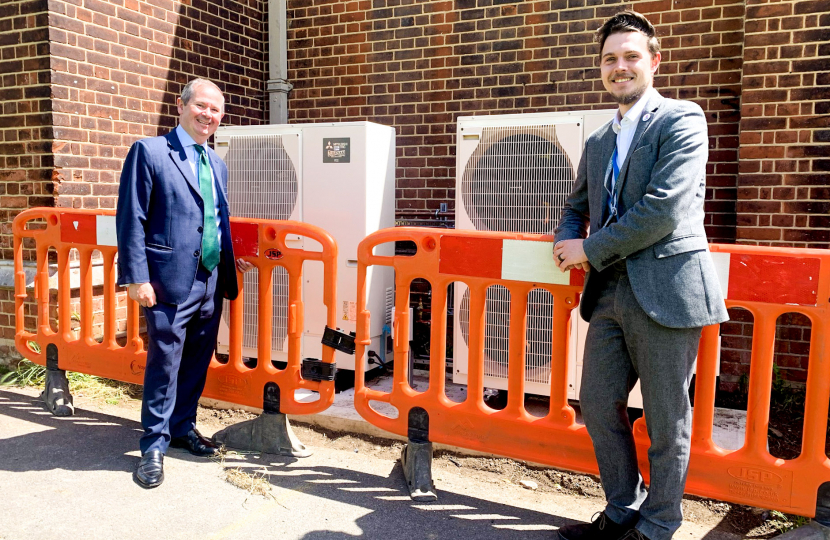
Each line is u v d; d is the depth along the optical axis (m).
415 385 4.70
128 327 3.96
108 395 4.54
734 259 2.56
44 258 4.23
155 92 5.28
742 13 4.46
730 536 2.82
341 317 4.43
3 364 5.09
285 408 3.54
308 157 4.43
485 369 4.06
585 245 2.41
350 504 3.03
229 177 4.69
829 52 3.94
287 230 3.46
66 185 4.65
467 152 4.01
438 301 3.11
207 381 3.77
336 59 5.86
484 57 5.25
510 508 3.05
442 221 5.48
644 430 2.80
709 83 4.57
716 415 4.04
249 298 4.72
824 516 2.53
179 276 3.24
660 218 2.20
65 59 4.59
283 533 2.75
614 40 2.42
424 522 2.88
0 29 4.64
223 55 5.86
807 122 4.03
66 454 3.51
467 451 3.64
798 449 3.64
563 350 2.89
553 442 2.94
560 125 3.77
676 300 2.25
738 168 4.25
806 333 4.21
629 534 2.49
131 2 5.04
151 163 3.14
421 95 5.51
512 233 2.96
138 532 2.72
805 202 4.08
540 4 5.02
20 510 2.88
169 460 3.46
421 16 5.46
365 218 4.32
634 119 2.44
